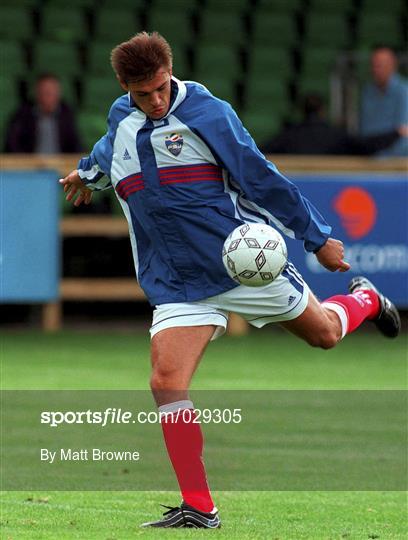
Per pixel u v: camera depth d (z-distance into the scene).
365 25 64.94
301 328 18.23
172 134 16.77
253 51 61.44
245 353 39.00
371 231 43.59
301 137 46.66
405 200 43.81
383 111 50.38
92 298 45.25
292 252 42.81
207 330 17.03
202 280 17.08
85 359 36.66
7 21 58.88
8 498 18.50
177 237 17.03
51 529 15.83
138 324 47.50
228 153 16.70
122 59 16.22
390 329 21.78
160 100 16.47
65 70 57.41
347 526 16.52
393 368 35.41
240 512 17.56
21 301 42.53
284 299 17.48
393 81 50.41
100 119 54.50
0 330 45.16
